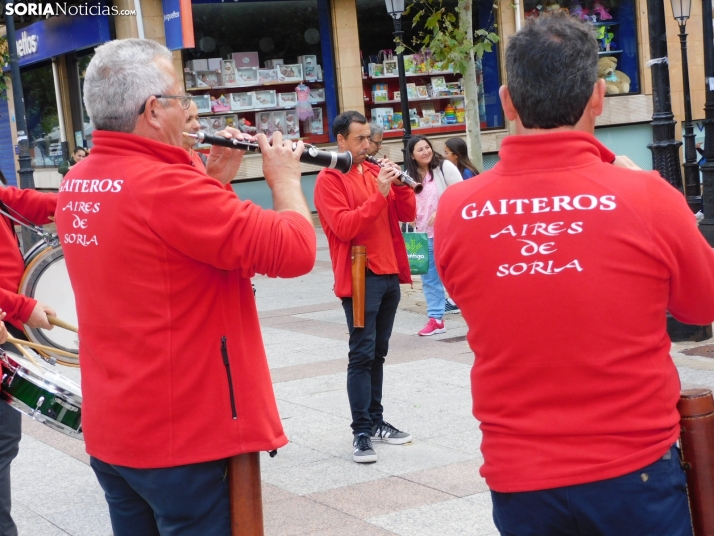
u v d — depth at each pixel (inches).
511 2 685.9
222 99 640.4
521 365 81.0
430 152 329.7
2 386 122.7
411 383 261.7
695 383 240.8
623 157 87.6
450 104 697.6
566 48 81.3
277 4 651.5
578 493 78.8
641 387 79.1
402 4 462.6
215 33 640.4
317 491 182.2
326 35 666.8
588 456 78.6
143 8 606.5
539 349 80.0
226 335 99.4
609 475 78.3
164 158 98.8
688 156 564.7
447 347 306.7
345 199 200.8
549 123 82.3
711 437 85.1
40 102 789.2
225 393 99.1
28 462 207.6
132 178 96.5
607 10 732.7
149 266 96.3
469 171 363.9
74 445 218.8
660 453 79.7
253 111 649.6
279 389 262.4
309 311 387.2
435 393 249.9
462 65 462.0
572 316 78.6
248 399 100.7
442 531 159.3
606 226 78.5
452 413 230.5
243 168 631.2
